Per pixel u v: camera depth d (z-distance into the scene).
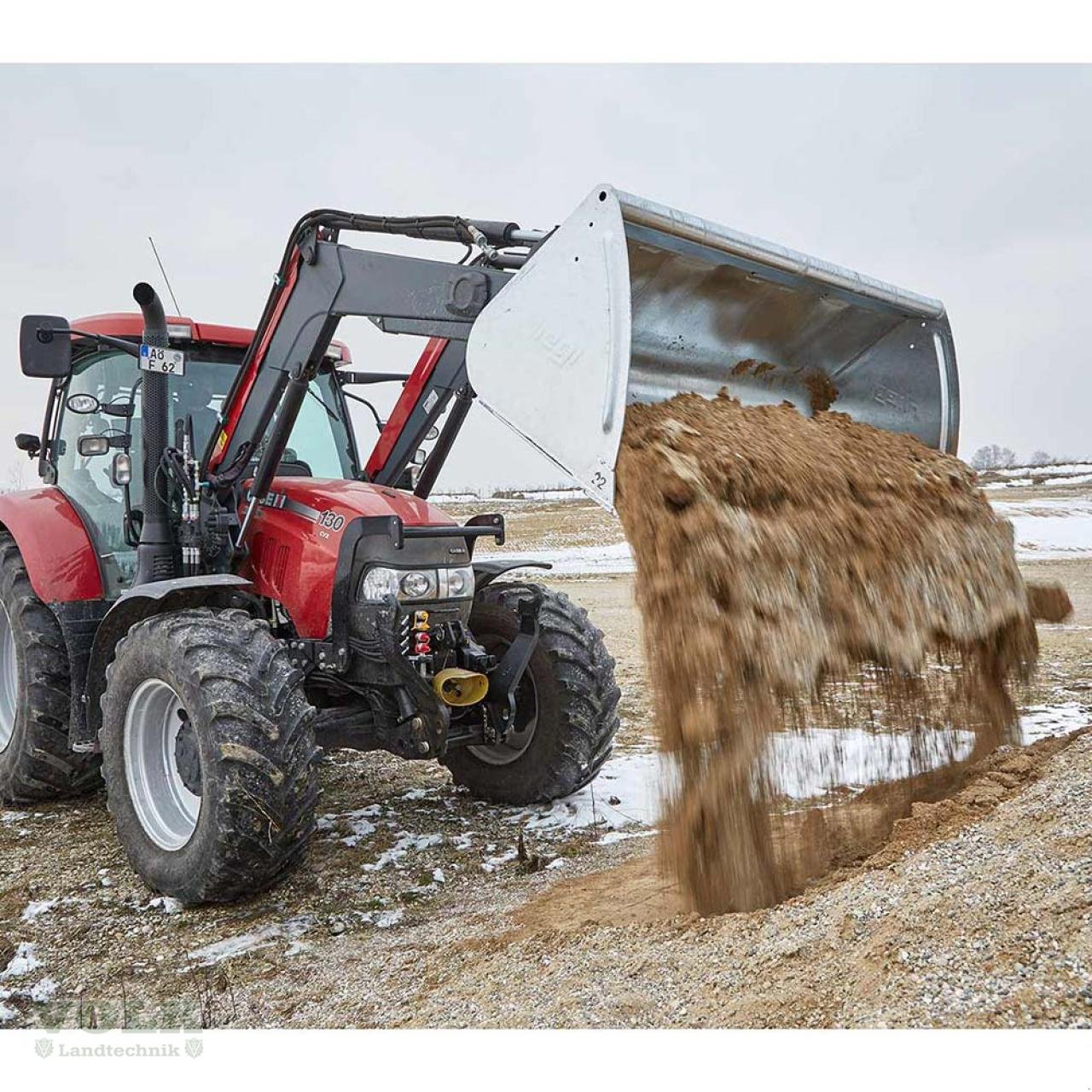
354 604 4.36
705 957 2.87
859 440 4.15
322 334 4.25
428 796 5.36
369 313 4.06
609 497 3.21
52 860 4.52
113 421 5.13
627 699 7.66
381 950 3.50
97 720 4.70
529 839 4.65
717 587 3.21
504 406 3.44
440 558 4.48
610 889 3.83
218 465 4.68
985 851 2.92
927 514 3.95
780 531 3.42
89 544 5.08
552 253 3.35
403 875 4.26
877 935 2.61
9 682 5.71
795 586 3.35
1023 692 4.22
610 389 3.20
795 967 2.63
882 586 3.60
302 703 3.93
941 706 3.82
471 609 5.07
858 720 3.55
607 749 5.11
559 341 3.32
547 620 5.04
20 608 5.11
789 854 3.36
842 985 2.47
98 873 4.36
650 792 5.18
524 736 5.16
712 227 3.58
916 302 4.26
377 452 5.20
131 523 4.90
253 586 4.68
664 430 3.52
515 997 2.90
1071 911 2.41
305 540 4.48
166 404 4.62
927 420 4.46
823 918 2.85
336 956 3.49
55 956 3.57
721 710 3.13
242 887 3.88
